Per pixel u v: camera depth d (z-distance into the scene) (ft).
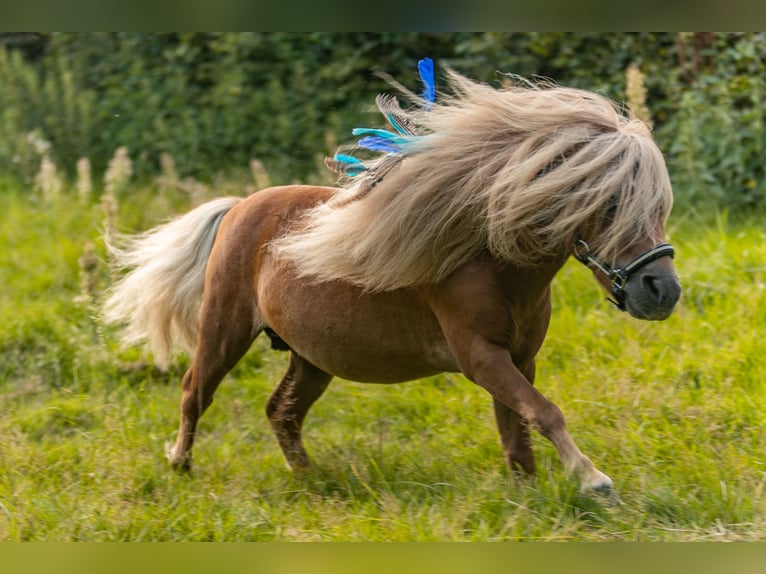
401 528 21.13
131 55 54.19
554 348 31.55
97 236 41.73
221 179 42.73
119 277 35.50
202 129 50.75
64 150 52.06
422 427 29.01
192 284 27.30
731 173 40.73
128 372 33.53
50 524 22.82
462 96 22.04
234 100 50.26
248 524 22.43
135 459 26.45
